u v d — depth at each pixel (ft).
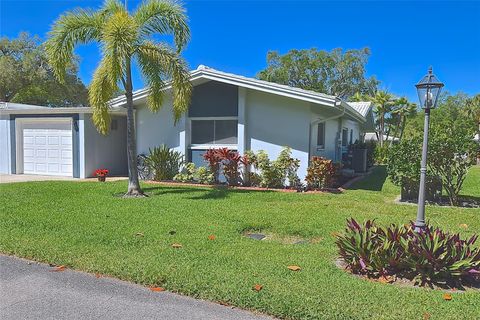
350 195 34.47
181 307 11.98
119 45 28.66
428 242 14.15
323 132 46.75
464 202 31.94
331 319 11.06
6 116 49.60
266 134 40.09
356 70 151.43
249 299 12.09
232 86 41.11
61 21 30.40
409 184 32.14
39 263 15.69
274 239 20.30
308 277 14.17
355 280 14.08
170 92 39.78
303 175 38.88
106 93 31.73
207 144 42.83
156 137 44.34
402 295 12.73
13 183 38.04
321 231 21.03
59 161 47.91
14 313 11.56
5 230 20.02
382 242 15.03
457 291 13.53
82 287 13.39
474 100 124.06
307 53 153.17
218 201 29.25
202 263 15.37
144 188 36.65
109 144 49.21
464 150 29.43
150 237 19.01
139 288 13.32
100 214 24.03
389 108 105.50
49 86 117.70
